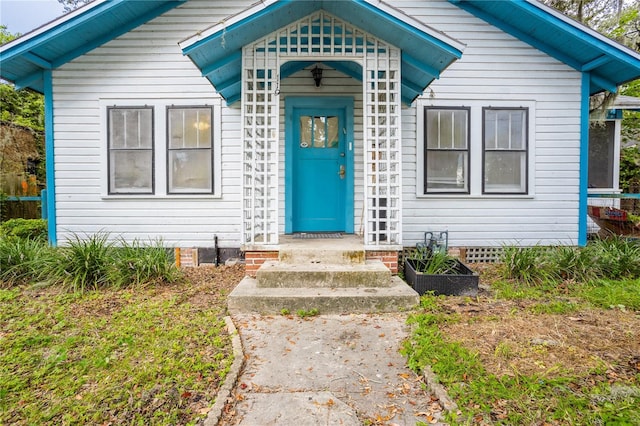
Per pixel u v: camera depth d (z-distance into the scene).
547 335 3.15
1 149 8.04
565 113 6.16
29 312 3.70
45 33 5.23
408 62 4.70
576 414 2.09
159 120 6.02
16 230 6.47
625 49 5.28
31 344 3.02
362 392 2.45
